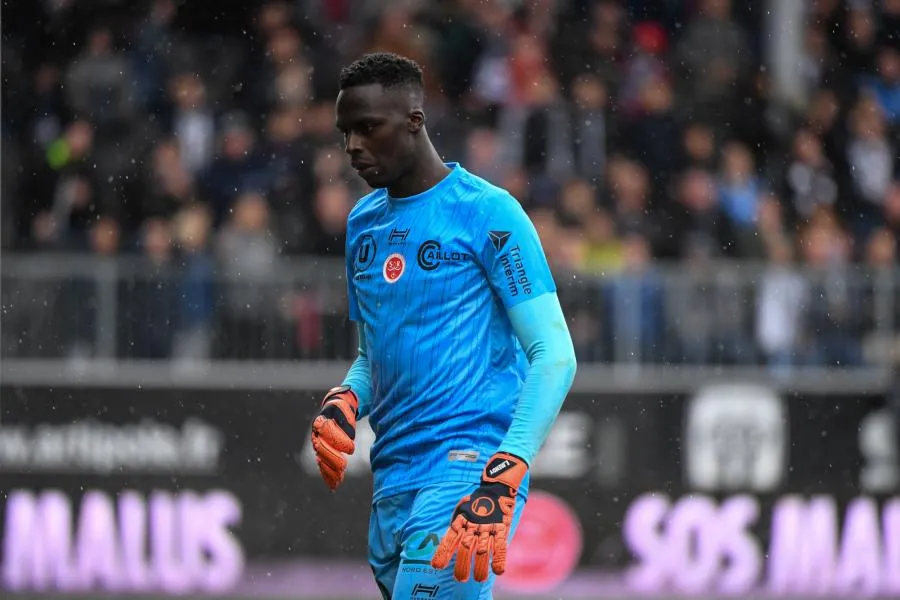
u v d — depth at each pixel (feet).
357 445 114.01
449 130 139.85
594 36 149.38
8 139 133.28
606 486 115.55
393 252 47.29
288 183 128.47
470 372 46.60
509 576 114.42
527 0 149.89
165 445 113.09
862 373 117.80
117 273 113.60
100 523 112.27
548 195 133.39
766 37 154.92
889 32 160.25
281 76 138.72
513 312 46.09
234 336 114.11
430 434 46.47
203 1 143.33
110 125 133.90
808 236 137.69
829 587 116.88
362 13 146.10
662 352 116.78
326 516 113.39
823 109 150.41
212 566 112.88
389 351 47.11
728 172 137.90
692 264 125.18
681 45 151.64
